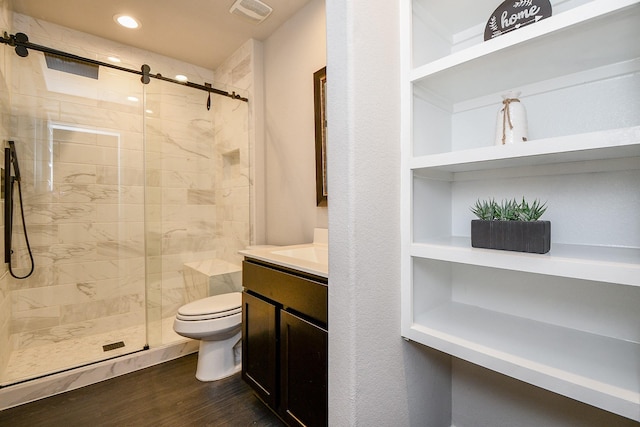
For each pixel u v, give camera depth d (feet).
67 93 7.50
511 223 2.88
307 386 3.90
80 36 7.70
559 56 2.97
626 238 3.07
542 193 3.60
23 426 4.72
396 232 3.48
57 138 7.44
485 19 3.95
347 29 2.96
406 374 3.63
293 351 4.17
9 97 6.52
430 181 4.00
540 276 3.62
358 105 3.02
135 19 7.23
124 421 4.82
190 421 4.81
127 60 8.39
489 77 3.47
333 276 3.21
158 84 8.59
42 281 7.29
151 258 7.90
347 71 2.97
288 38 7.29
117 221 8.34
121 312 8.38
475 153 2.99
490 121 4.01
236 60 8.73
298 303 4.07
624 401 2.21
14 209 6.82
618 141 2.23
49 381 5.52
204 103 9.59
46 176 7.32
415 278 3.69
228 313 5.94
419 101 3.72
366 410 3.14
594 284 3.26
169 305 9.07
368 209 3.13
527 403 3.74
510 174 3.74
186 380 6.01
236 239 8.91
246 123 8.37
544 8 3.02
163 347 6.89
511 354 2.83
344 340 3.08
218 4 6.70
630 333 3.05
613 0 2.23
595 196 3.25
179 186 9.20
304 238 7.05
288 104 7.38
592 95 3.24
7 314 6.51
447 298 4.33
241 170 8.63
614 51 2.87
